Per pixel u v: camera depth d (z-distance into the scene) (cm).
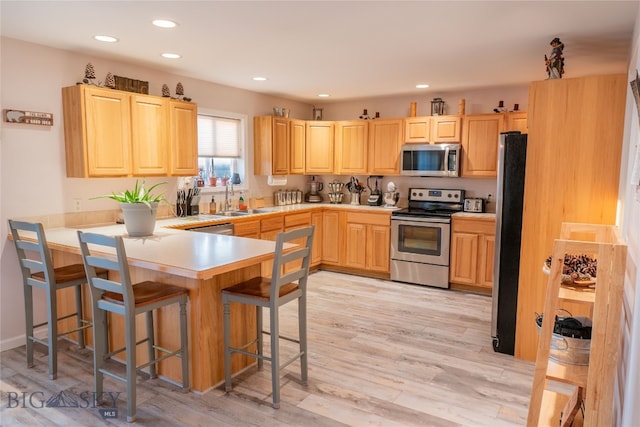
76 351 312
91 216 364
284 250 269
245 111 518
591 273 216
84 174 329
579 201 285
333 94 547
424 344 333
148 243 288
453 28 284
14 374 278
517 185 305
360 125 557
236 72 419
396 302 437
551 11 251
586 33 290
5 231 312
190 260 237
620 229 254
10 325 319
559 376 182
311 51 342
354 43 320
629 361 163
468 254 472
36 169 327
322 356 310
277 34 297
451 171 496
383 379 277
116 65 375
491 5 243
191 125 410
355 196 590
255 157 535
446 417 236
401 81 459
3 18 267
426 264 496
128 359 227
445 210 527
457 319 389
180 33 297
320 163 579
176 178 438
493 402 251
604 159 277
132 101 356
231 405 245
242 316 284
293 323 376
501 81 457
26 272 284
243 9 251
